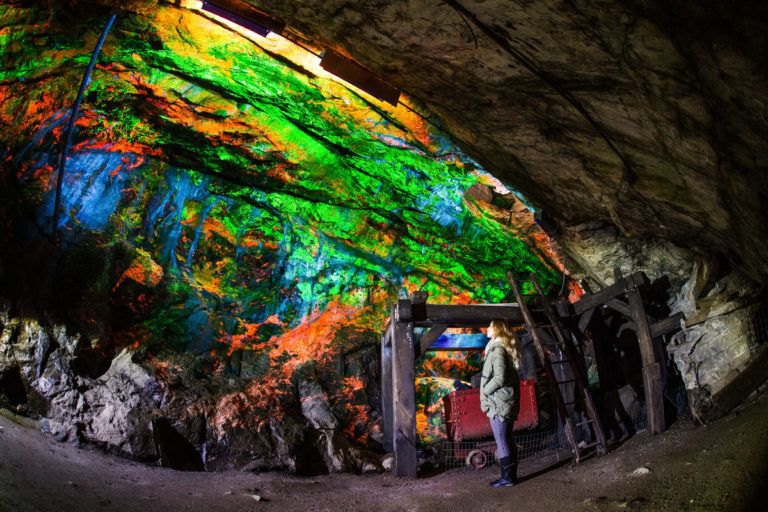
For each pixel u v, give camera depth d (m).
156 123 7.85
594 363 8.29
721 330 6.29
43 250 7.20
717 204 4.84
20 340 6.58
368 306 10.39
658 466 4.74
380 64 5.18
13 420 6.03
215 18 5.36
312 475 7.34
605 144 5.06
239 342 9.24
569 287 10.25
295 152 8.37
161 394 7.27
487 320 7.27
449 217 9.31
